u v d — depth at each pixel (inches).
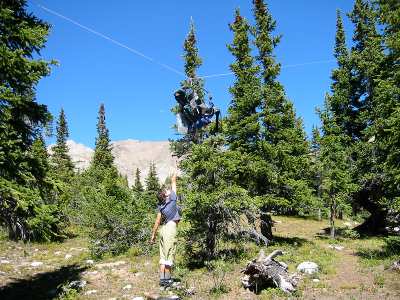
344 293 475.8
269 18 1045.2
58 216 1011.3
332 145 1125.1
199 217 650.8
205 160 655.1
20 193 417.4
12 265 716.7
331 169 1087.6
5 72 447.2
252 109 1017.5
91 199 979.9
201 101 507.2
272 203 950.4
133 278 572.4
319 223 1587.1
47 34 478.0
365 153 1108.5
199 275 564.4
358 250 810.8
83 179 1731.1
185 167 665.0
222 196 645.9
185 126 518.3
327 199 1086.4
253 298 456.8
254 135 989.8
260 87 1015.0
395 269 587.5
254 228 724.0
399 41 708.7
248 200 672.4
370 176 1076.5
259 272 478.6
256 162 948.0
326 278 553.6
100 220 819.4
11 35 462.3
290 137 1000.2
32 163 462.6
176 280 502.3
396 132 643.5
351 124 1302.9
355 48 1316.4
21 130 480.4
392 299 445.4
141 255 775.1
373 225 1237.1
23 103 450.9
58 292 510.0
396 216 1149.7
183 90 507.2
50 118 488.7
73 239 1042.7
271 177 945.5
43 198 476.7
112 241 821.2
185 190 653.3
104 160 2379.4
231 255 680.4
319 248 850.8
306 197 979.9
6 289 537.6
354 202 1285.7
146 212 857.5
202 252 672.4
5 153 424.2
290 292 473.1
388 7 753.6
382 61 919.7
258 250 770.8
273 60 1032.8
